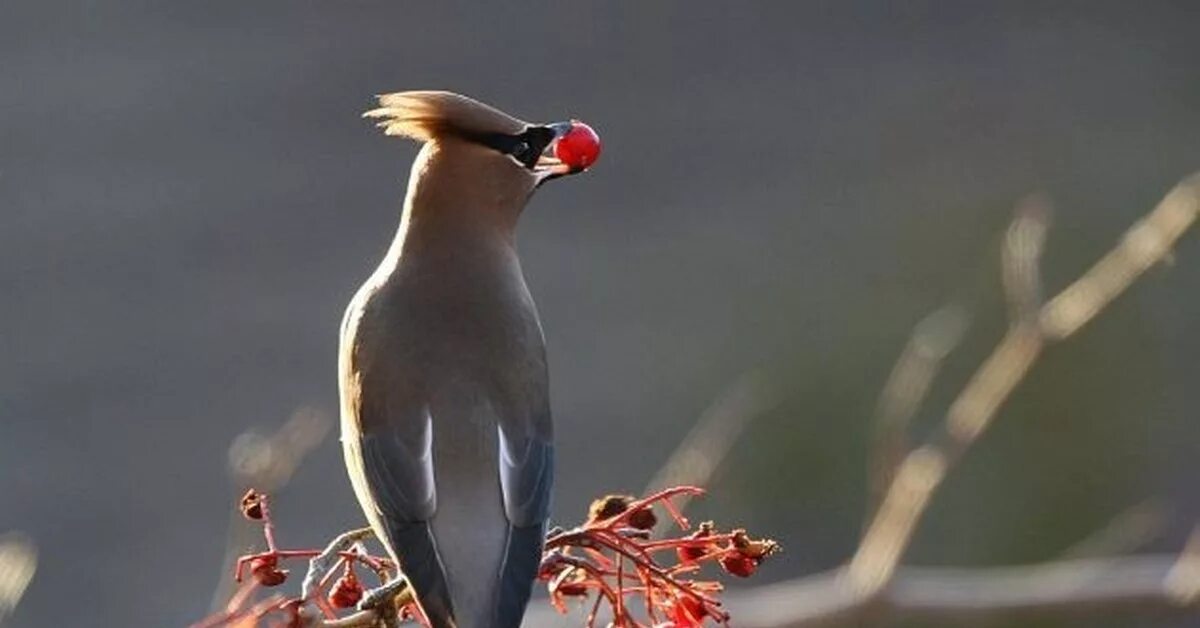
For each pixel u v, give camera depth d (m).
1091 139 18.42
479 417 7.34
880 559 10.56
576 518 15.63
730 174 18.11
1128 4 19.58
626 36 18.95
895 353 16.73
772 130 18.50
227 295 16.86
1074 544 15.52
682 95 18.67
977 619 10.59
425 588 6.87
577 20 18.97
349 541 7.04
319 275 17.02
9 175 17.59
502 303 7.66
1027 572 12.14
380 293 7.67
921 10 19.48
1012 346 10.76
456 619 6.82
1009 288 11.23
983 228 17.64
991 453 15.70
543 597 11.68
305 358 16.36
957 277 17.33
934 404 16.02
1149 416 15.94
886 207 17.88
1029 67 19.08
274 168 17.73
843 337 16.81
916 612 10.56
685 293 17.12
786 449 15.95
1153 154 18.28
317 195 17.56
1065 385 15.94
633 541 6.91
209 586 15.05
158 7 18.67
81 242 17.20
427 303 7.59
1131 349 16.12
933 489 10.64
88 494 15.55
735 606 10.66
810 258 17.42
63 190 17.53
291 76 18.31
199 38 18.55
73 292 16.88
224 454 15.80
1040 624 11.21
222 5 18.70
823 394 16.41
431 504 7.13
